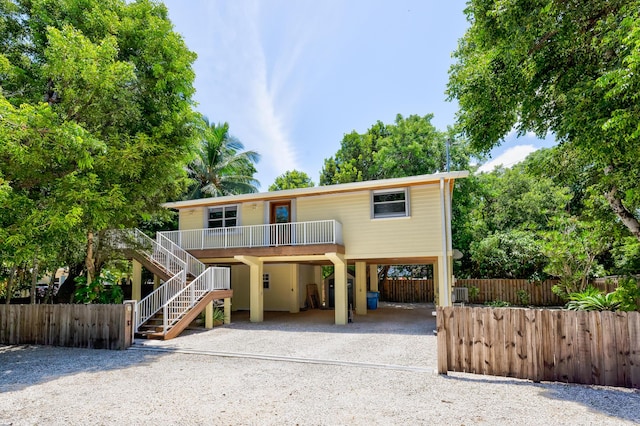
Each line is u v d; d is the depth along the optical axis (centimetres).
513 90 786
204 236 1667
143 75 1039
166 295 1248
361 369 733
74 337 1013
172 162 1098
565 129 694
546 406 516
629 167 736
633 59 511
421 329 1267
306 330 1266
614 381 598
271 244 1522
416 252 1354
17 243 808
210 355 884
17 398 573
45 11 939
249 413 498
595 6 662
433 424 457
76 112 928
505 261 2098
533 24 666
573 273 1456
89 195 858
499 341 663
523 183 2384
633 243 1180
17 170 841
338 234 1435
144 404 539
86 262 1400
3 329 1083
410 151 2303
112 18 989
